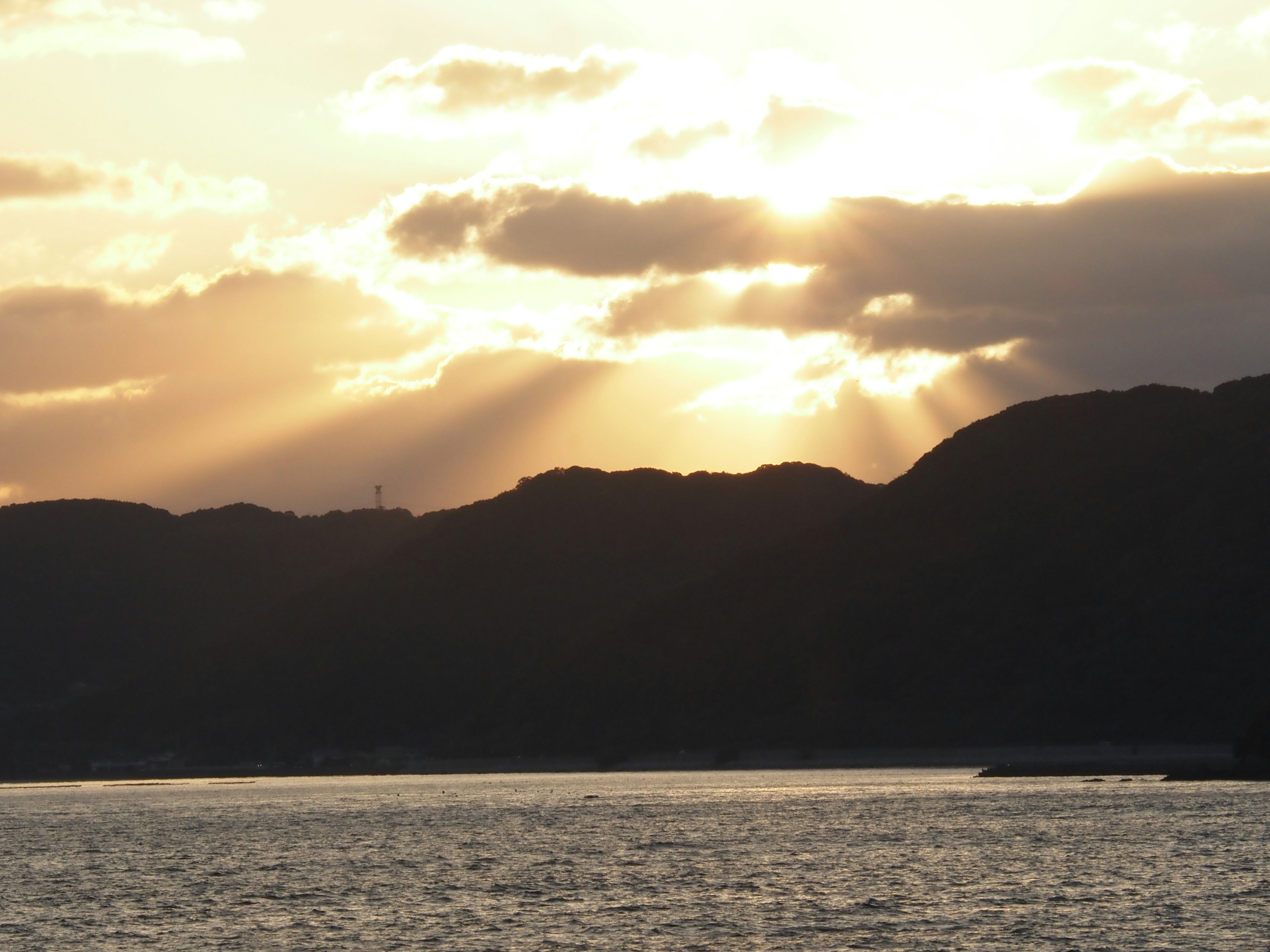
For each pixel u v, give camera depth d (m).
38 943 160.00
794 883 192.12
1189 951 141.75
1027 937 149.50
